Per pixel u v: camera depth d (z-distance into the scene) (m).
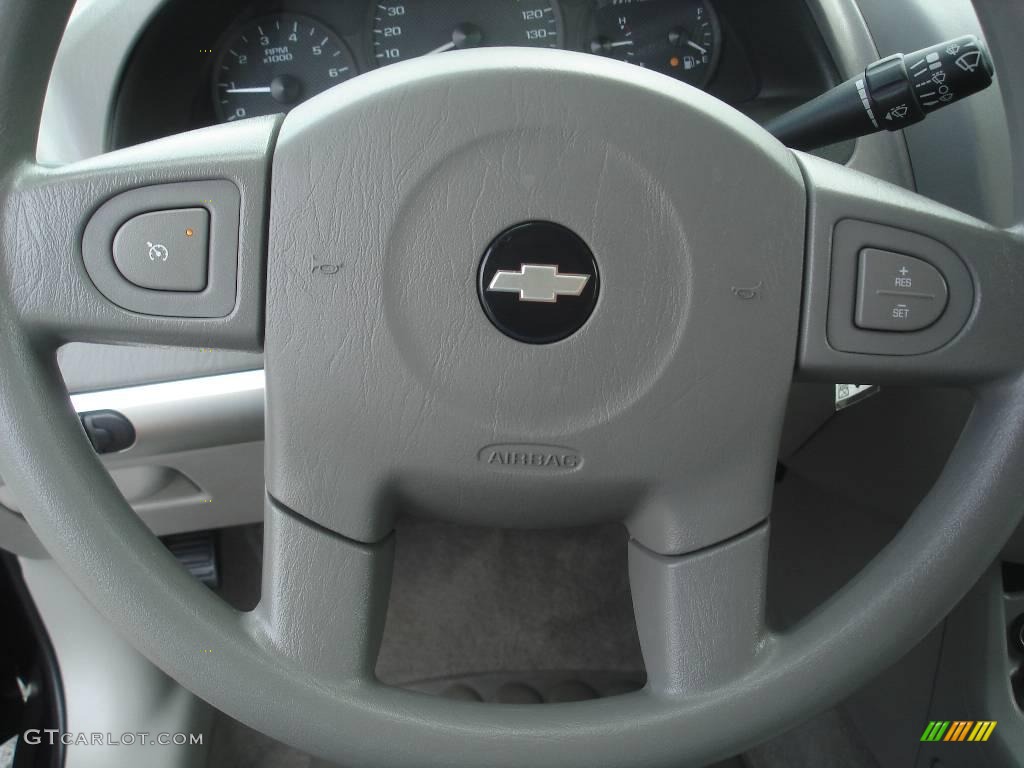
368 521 0.71
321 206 0.67
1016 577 1.10
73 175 0.69
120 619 0.68
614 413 0.69
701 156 0.68
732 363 0.70
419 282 0.68
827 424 1.24
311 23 1.24
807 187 0.70
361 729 0.68
